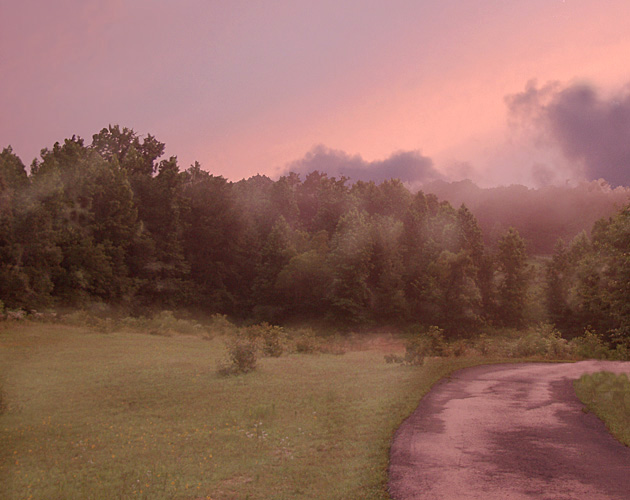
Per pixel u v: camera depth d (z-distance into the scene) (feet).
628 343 109.40
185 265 298.56
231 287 327.26
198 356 99.91
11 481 28.37
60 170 237.25
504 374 67.46
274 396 53.01
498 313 285.23
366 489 22.80
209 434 37.76
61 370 75.72
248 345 77.00
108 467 30.66
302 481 25.61
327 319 278.26
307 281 292.81
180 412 47.16
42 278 191.72
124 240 260.21
